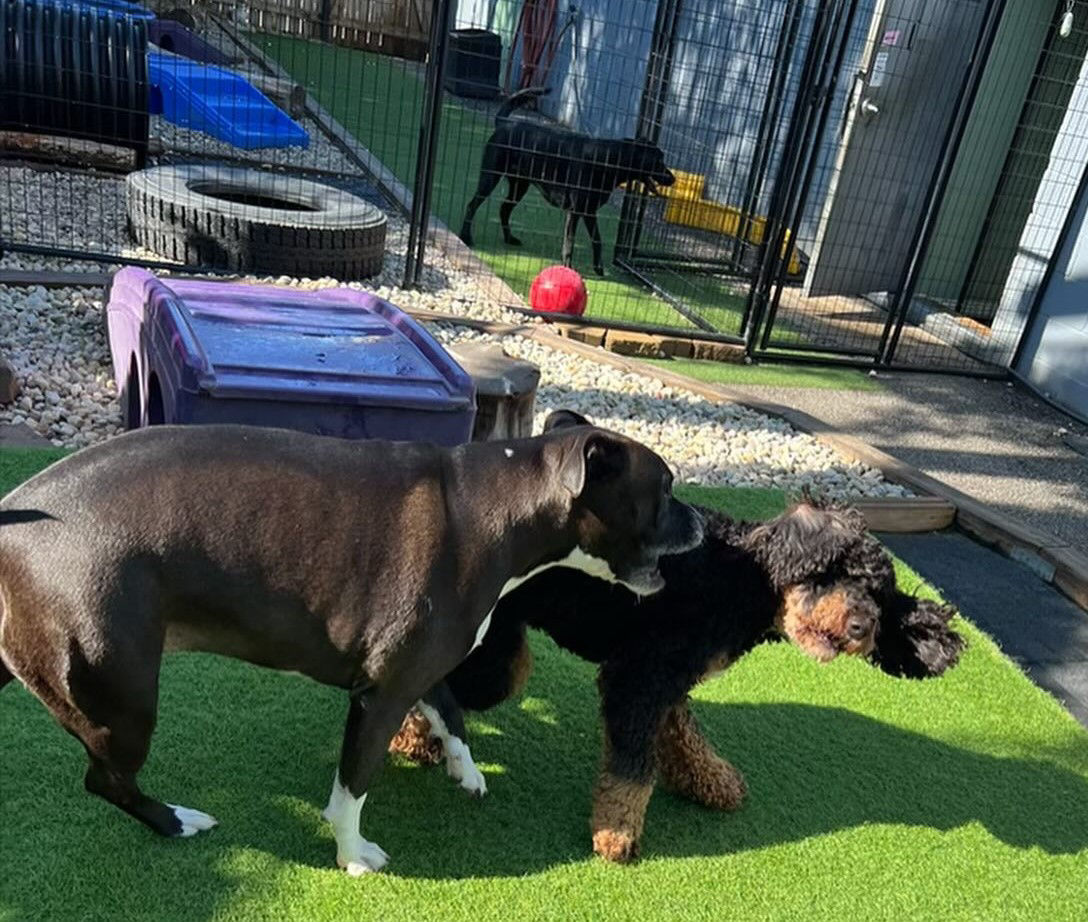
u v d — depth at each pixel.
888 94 8.73
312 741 2.97
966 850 3.08
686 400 6.33
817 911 2.75
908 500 5.37
